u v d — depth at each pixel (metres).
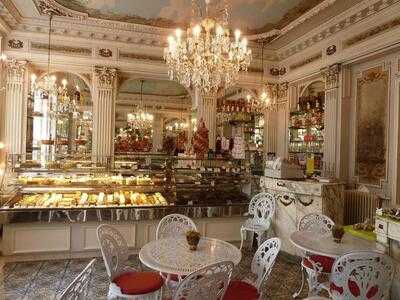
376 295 2.69
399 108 5.65
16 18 6.95
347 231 3.85
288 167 5.31
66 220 4.80
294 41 7.96
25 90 7.51
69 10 6.74
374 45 5.82
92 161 7.35
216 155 7.00
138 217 5.04
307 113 8.09
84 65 7.81
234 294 2.80
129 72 8.16
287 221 5.12
